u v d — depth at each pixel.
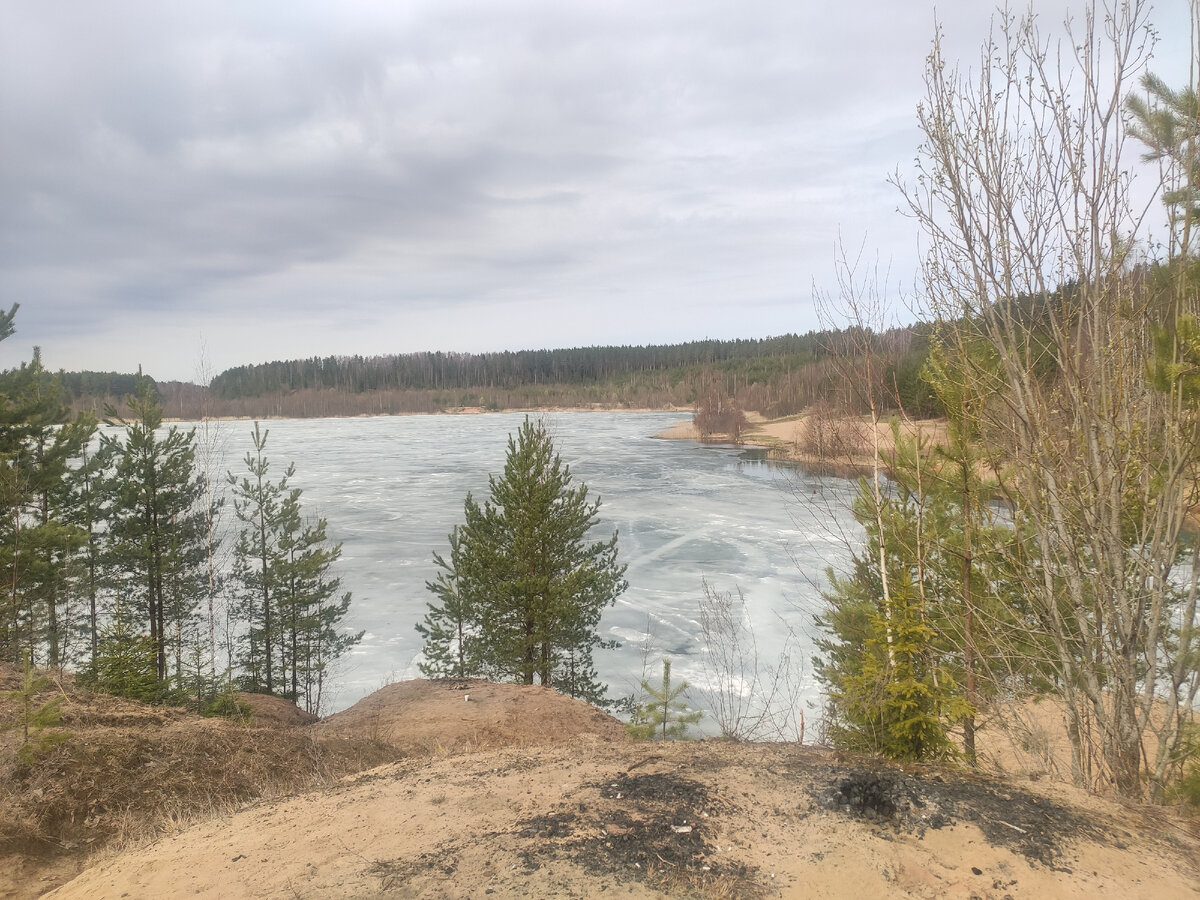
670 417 157.75
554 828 4.36
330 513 45.34
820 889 3.59
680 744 6.01
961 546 6.98
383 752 10.95
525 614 17.64
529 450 17.67
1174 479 4.81
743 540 34.53
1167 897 3.43
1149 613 5.43
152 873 4.58
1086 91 4.96
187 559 23.97
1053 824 4.14
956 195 5.45
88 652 22.86
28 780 6.89
